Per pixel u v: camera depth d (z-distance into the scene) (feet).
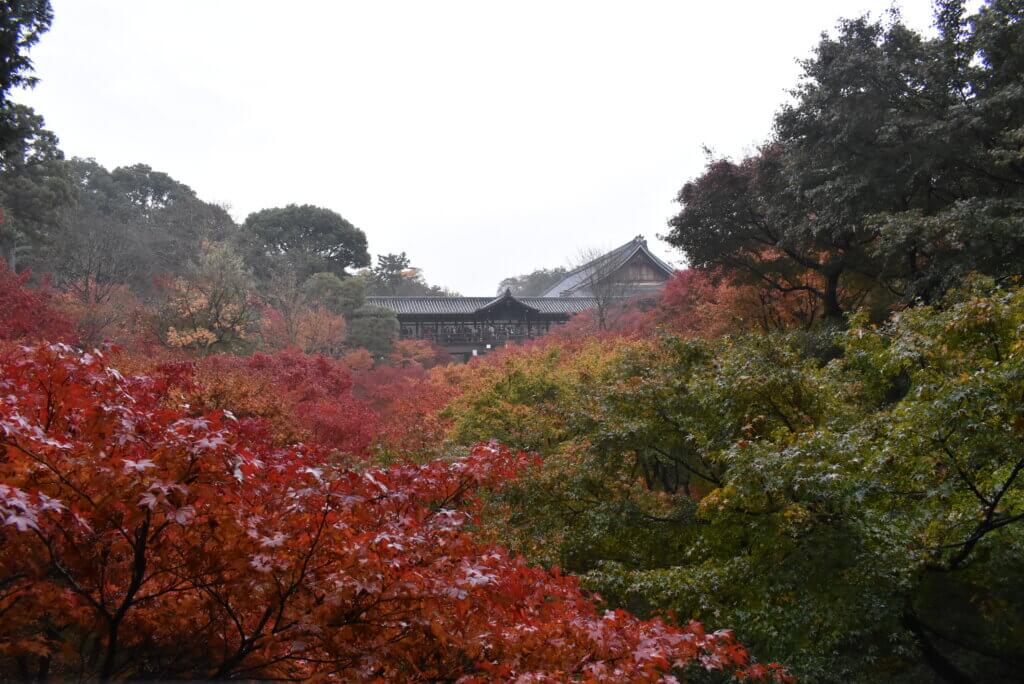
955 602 38.22
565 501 43.88
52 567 12.66
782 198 78.33
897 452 30.12
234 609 14.17
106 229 156.87
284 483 14.93
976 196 62.08
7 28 51.03
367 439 65.57
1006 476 29.99
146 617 13.97
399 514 16.40
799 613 30.55
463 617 14.66
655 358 50.72
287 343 134.21
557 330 158.61
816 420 38.50
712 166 87.30
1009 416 28.17
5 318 69.72
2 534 11.65
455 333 211.82
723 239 88.74
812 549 30.32
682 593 33.42
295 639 13.19
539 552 39.60
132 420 13.55
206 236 190.39
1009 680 36.76
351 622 13.52
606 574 36.50
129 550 13.03
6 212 107.55
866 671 35.65
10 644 12.49
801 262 83.41
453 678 14.97
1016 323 34.78
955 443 29.45
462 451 48.60
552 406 58.44
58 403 15.20
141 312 108.68
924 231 56.85
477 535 35.37
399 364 154.92
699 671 31.83
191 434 12.74
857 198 66.64
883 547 30.68
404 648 14.23
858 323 44.50
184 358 81.20
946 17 63.98
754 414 38.99
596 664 14.74
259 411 51.98
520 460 19.89
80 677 13.58
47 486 12.44
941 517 31.63
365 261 250.98
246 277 170.40
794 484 29.89
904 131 63.26
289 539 13.04
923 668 37.58
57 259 144.97
